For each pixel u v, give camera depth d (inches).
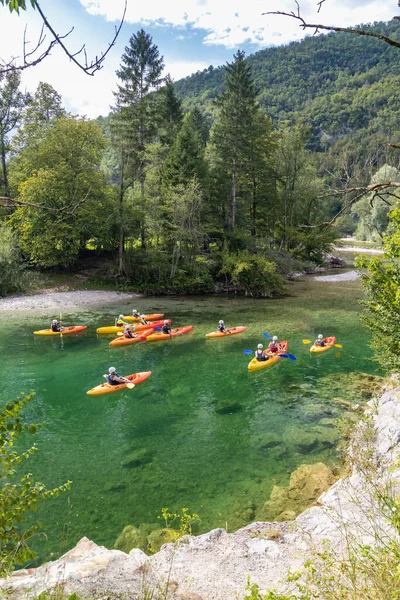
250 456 376.2
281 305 1064.8
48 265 1248.2
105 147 1444.4
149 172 1540.4
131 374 581.3
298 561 199.8
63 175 1166.3
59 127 1211.9
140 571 165.6
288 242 1718.8
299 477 329.7
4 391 526.6
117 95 1259.2
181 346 725.3
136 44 1405.0
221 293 1262.3
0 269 1091.9
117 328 807.1
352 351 677.9
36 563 244.7
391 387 473.4
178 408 482.3
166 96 1775.3
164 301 1129.4
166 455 380.5
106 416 463.2
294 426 429.7
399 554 125.0
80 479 342.0
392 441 316.8
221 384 553.9
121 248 1270.9
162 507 303.9
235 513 293.3
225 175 1545.3
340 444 386.3
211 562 206.1
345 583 149.3
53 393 525.0
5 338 762.2
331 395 507.5
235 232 1400.1
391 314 316.2
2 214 1242.6
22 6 98.2
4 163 1291.8
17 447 395.9
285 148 1670.8
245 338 766.5
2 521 129.7
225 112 1477.6
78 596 138.9
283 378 569.6
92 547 200.2
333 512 245.3
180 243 1263.5
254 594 127.7
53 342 743.1
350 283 1409.9
